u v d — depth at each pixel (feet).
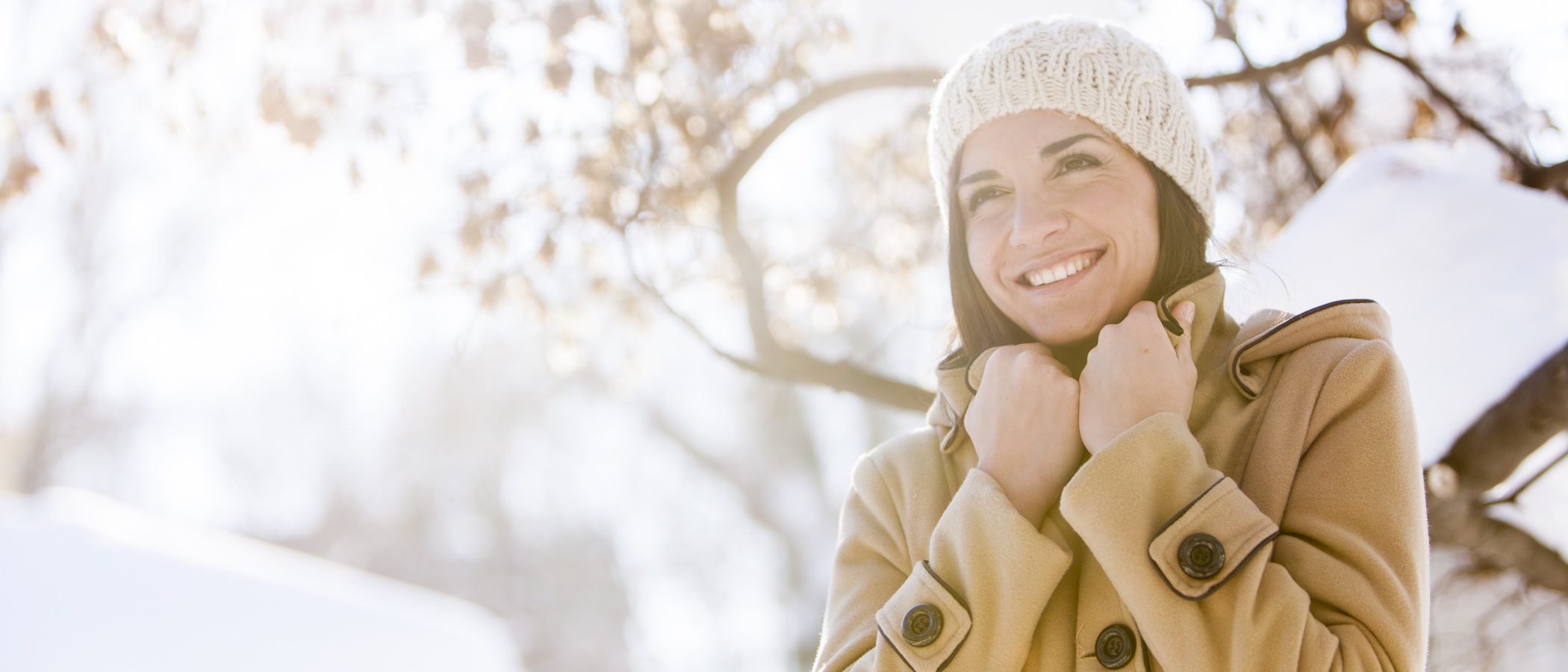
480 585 65.87
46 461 53.52
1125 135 5.05
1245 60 12.92
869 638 4.93
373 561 66.59
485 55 12.21
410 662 12.59
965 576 4.55
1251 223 13.58
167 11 12.94
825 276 15.84
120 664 10.87
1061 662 4.60
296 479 71.26
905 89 12.67
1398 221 8.77
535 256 13.32
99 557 12.05
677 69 13.44
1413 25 12.13
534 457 66.74
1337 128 13.26
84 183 47.47
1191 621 4.06
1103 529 4.25
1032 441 4.74
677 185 13.48
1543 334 7.71
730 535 68.90
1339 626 4.00
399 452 67.92
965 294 5.49
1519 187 9.19
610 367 15.39
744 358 12.92
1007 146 5.10
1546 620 9.98
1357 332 4.75
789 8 13.48
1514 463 7.80
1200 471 4.32
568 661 64.64
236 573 12.84
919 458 5.46
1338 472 4.33
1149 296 5.13
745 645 67.31
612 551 67.87
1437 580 9.90
